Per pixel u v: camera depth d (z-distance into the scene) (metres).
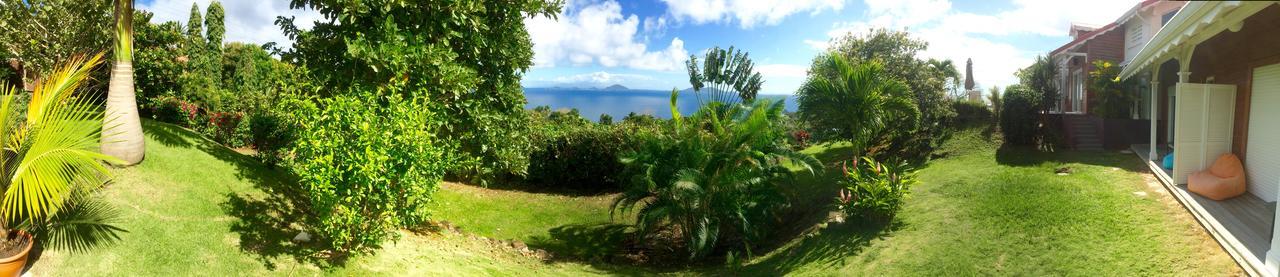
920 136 17.33
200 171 8.29
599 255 11.62
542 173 17.70
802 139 23.25
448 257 9.06
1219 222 7.29
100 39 12.85
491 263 9.54
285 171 10.27
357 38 8.77
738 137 11.53
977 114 17.39
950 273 7.54
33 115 5.39
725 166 11.40
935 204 10.65
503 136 12.44
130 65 7.65
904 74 17.31
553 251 11.50
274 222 7.80
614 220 14.25
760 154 11.27
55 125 5.27
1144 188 9.64
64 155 5.21
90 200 6.27
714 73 21.50
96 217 6.04
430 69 9.18
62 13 13.41
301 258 7.02
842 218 11.10
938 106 17.16
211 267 6.12
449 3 9.73
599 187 17.84
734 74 21.50
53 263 5.41
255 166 9.78
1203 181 8.59
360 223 6.92
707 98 21.67
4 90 5.90
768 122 11.66
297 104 7.09
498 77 12.11
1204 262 6.35
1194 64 11.52
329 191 6.43
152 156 8.08
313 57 9.88
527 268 9.79
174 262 5.97
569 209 14.88
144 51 14.35
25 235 5.32
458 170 11.41
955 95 20.89
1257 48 8.64
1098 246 7.35
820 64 15.97
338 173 6.57
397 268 7.70
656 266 11.07
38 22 13.30
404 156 7.16
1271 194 8.20
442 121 9.66
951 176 12.68
